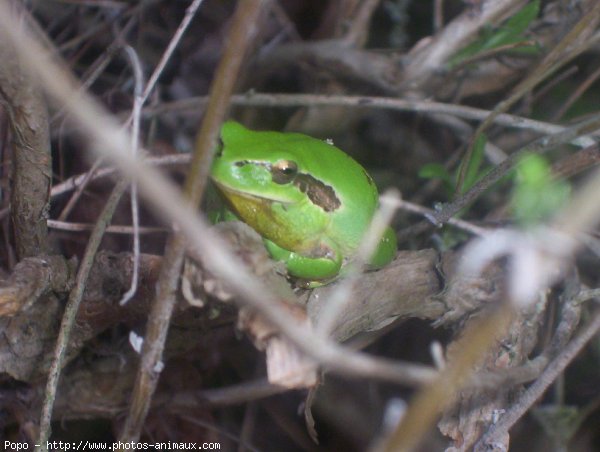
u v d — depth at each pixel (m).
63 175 0.32
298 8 0.37
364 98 0.31
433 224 0.29
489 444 0.25
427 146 0.36
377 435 0.31
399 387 0.32
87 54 0.35
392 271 0.27
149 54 0.36
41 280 0.25
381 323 0.27
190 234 0.20
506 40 0.32
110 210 0.25
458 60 0.33
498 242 0.24
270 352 0.22
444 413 0.26
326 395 0.32
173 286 0.22
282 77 0.36
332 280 0.27
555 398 0.30
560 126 0.30
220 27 0.36
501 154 0.32
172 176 0.33
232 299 0.23
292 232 0.27
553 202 0.26
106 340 0.28
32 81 0.24
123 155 0.19
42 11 0.35
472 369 0.26
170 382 0.30
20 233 0.26
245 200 0.27
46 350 0.27
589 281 0.30
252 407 0.32
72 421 0.30
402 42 0.37
